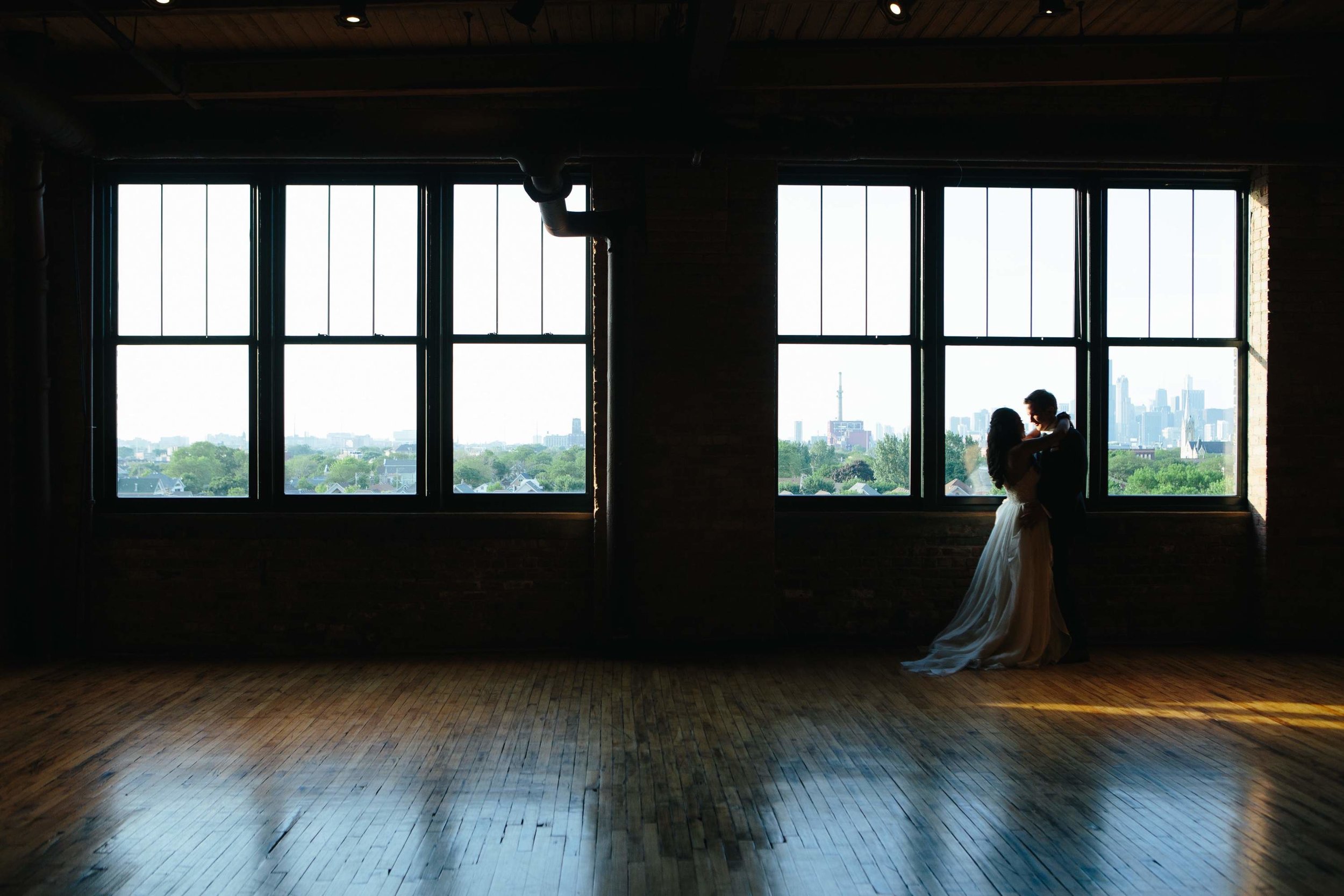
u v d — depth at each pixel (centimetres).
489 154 535
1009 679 539
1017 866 299
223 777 380
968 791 364
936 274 639
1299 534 621
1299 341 621
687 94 533
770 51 582
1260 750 412
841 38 580
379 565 614
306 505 630
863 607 625
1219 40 582
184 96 526
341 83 586
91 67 580
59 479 610
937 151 539
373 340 631
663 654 604
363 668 572
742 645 617
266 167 625
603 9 532
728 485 617
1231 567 632
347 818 338
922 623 626
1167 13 550
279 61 584
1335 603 623
